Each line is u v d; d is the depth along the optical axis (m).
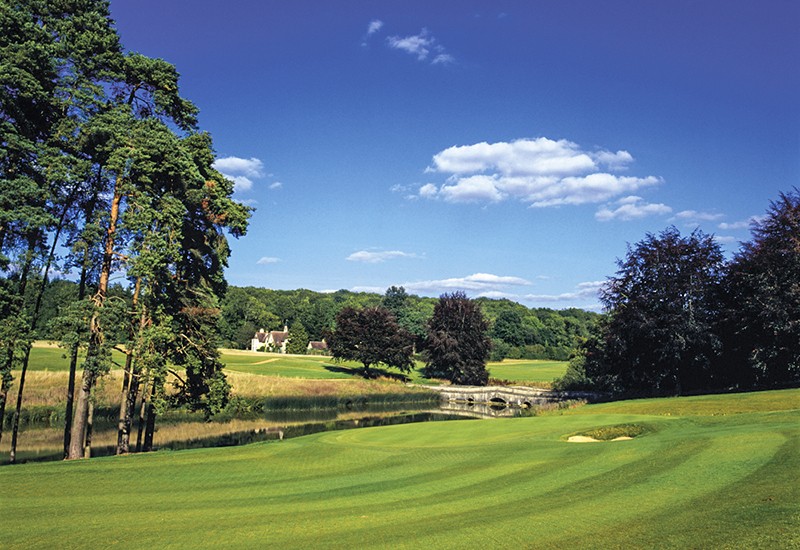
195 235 31.34
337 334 84.94
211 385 31.00
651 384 46.50
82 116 25.05
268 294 191.38
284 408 59.91
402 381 86.25
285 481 16.64
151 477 17.36
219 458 20.78
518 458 18.03
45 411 39.97
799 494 10.44
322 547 10.01
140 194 25.64
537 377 94.94
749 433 17.30
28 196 22.59
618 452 17.22
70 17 25.95
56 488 15.80
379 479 16.47
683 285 42.09
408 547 9.77
